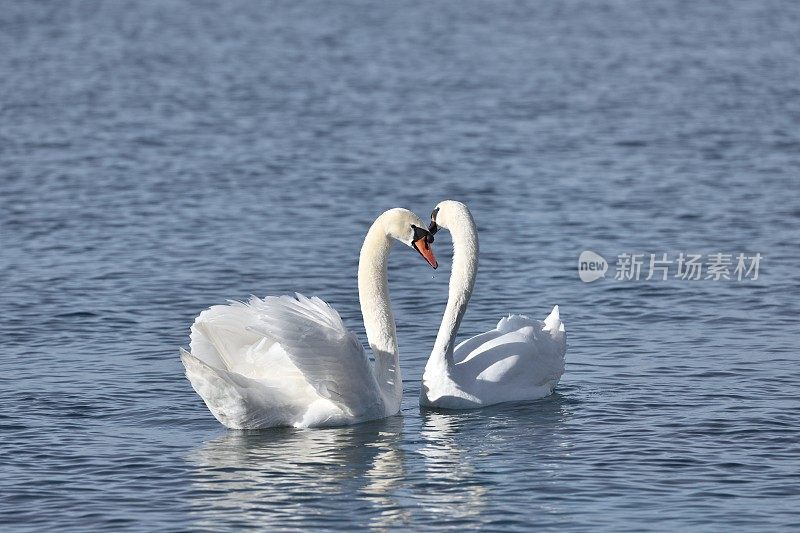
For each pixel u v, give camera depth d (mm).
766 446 13430
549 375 15633
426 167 33281
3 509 11820
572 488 12297
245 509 11820
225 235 25156
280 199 29016
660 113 42938
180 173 32438
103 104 45688
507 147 36438
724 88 49000
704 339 17938
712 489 12211
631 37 67938
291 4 88500
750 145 36219
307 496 12148
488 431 14180
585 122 41094
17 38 68375
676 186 30281
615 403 15109
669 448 13414
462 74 53750
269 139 38188
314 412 14344
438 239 25281
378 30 72250
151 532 11297
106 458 13219
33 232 25453
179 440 13867
